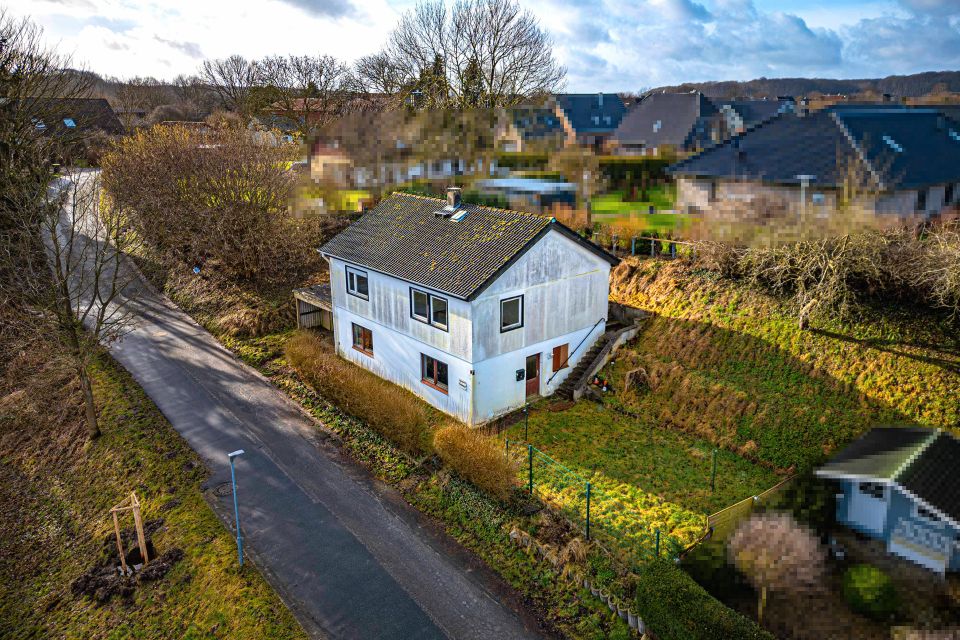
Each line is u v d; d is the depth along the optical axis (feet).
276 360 96.27
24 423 83.92
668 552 54.70
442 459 67.10
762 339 80.12
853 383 70.69
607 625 47.96
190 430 77.41
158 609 52.24
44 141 100.01
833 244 79.36
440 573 54.39
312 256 130.72
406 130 160.35
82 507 67.05
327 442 74.79
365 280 87.76
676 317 89.15
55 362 85.87
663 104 186.29
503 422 77.20
